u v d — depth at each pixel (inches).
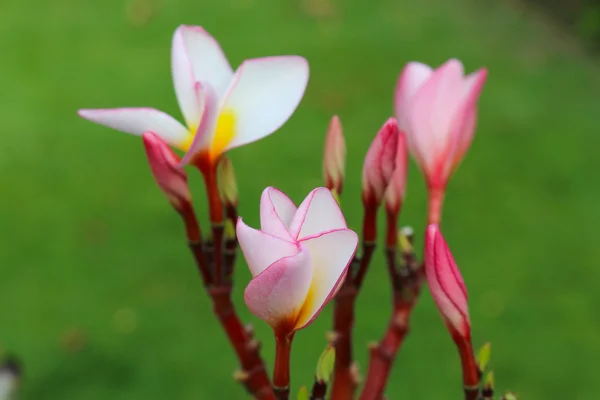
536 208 80.4
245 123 24.5
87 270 72.7
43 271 72.6
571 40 108.6
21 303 69.7
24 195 81.2
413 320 66.9
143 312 68.6
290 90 24.4
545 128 91.4
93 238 75.8
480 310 69.1
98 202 80.0
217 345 65.7
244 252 22.4
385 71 99.9
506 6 115.5
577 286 71.5
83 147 88.4
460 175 84.2
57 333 66.9
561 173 84.7
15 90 98.3
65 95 97.3
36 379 62.9
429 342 65.4
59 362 64.4
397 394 61.6
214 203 24.8
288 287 22.3
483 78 25.7
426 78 26.3
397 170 25.6
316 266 22.5
